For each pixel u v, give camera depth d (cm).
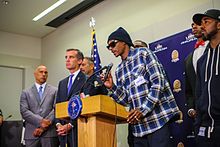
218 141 169
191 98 240
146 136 202
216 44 187
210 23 187
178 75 336
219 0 329
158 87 196
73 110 194
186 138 310
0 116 502
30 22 609
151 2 422
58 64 623
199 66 197
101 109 180
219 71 176
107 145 190
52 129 374
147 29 420
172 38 352
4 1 514
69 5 536
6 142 498
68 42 598
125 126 419
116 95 213
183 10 373
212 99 174
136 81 206
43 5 535
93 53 259
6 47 650
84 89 225
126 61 219
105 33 501
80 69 316
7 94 638
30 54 676
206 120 179
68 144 251
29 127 377
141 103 202
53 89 402
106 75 209
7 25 621
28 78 661
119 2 481
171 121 203
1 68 642
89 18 545
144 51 213
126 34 222
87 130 192
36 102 390
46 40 675
